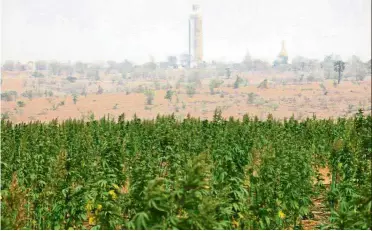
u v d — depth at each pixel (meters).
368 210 11.80
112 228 12.21
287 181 15.52
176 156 21.22
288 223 15.63
